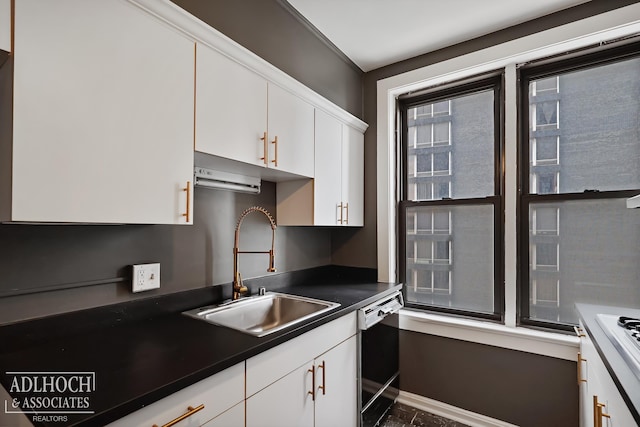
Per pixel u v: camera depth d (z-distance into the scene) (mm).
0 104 864
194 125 1270
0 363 966
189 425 911
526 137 2125
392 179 2559
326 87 2305
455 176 2404
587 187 1941
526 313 2088
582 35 1843
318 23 2127
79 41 947
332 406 1552
